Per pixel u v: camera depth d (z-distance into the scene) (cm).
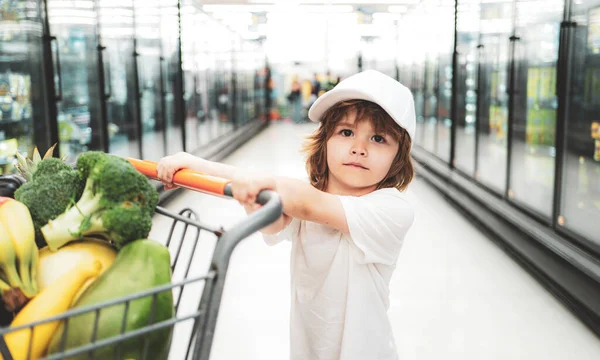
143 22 646
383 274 107
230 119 1384
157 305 73
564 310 325
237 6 1459
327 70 2183
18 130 382
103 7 516
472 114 671
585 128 354
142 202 80
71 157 456
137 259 75
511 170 505
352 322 102
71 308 74
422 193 722
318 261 104
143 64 645
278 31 2097
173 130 801
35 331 71
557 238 377
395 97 99
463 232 510
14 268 74
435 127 923
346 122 104
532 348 276
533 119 457
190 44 924
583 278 309
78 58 467
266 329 291
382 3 1411
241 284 357
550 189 417
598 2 340
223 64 1279
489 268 402
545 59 429
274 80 2195
